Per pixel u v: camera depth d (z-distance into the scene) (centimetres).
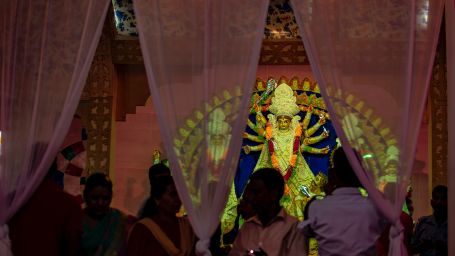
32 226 459
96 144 752
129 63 755
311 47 463
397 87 461
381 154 451
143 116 766
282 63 753
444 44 725
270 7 734
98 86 756
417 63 465
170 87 461
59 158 742
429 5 471
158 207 448
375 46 465
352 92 460
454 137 486
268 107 750
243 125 456
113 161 756
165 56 466
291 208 725
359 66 463
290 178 734
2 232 454
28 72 478
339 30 467
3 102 473
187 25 470
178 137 454
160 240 436
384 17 468
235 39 466
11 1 482
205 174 448
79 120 756
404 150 450
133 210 750
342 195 444
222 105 457
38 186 466
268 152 738
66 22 481
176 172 448
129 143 762
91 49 477
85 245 465
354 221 435
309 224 439
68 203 466
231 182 450
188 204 445
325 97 459
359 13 468
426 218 579
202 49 467
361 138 453
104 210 475
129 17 736
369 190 440
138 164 759
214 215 444
